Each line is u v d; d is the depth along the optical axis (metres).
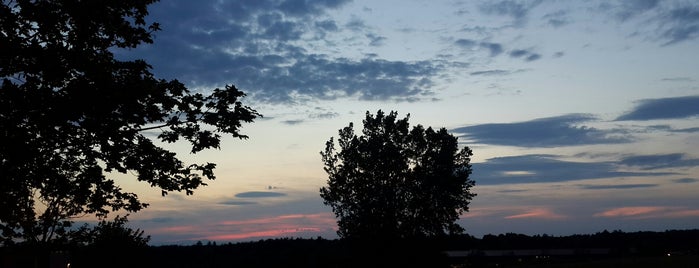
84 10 15.23
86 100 14.56
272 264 79.75
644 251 123.31
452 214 59.47
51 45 14.88
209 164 16.30
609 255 122.69
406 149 61.12
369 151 60.28
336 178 59.97
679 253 118.00
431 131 61.25
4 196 16.11
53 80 14.73
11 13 14.44
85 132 15.24
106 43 16.27
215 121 15.59
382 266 57.94
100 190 16.27
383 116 61.50
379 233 57.94
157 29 16.73
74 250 32.84
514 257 119.81
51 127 14.62
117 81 15.53
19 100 14.02
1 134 14.15
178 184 15.91
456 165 61.16
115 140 15.18
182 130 15.51
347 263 59.78
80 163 15.80
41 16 14.55
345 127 61.53
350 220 59.56
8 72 14.68
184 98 15.63
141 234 48.06
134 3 16.16
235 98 15.91
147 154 15.42
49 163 15.27
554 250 121.94
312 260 70.44
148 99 15.53
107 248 44.47
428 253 58.22
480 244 119.50
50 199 27.78
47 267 32.41
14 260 31.48
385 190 58.81
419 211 58.75
